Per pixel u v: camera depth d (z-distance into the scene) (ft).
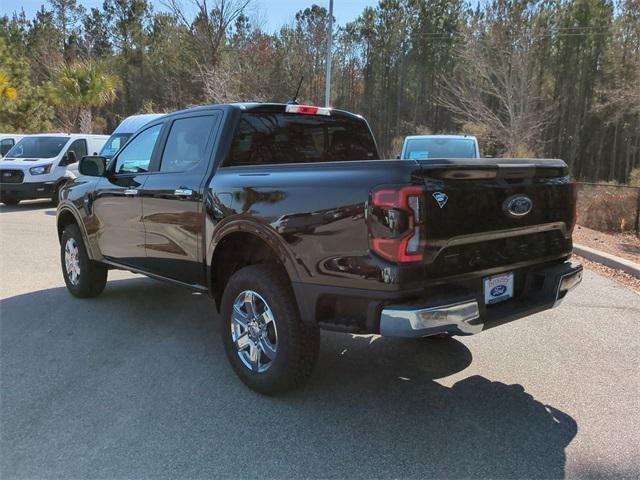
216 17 90.48
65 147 46.85
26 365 13.57
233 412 11.27
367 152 16.99
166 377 12.94
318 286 10.48
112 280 22.68
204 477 9.06
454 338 15.97
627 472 9.31
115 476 9.05
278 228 11.13
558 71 141.18
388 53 175.11
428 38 166.40
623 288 22.03
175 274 14.84
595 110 110.83
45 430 10.47
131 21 196.85
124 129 42.63
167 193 14.47
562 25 132.26
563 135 147.23
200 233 13.51
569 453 9.88
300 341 11.25
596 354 14.74
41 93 112.37
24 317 17.43
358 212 9.81
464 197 10.12
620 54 116.57
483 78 92.99
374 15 174.81
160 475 9.10
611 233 37.47
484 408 11.59
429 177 9.67
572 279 12.14
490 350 15.02
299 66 126.52
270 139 14.49
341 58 178.29
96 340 15.42
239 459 9.59
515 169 11.03
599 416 11.27
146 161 16.10
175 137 15.15
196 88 118.32
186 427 10.64
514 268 11.46
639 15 99.35
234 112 13.87
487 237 10.68
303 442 10.16
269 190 11.48
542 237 12.07
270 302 11.40
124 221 16.35
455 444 10.16
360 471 9.28
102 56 194.59
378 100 179.01
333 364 13.99
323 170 10.78
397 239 9.43
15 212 43.42
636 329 16.81
